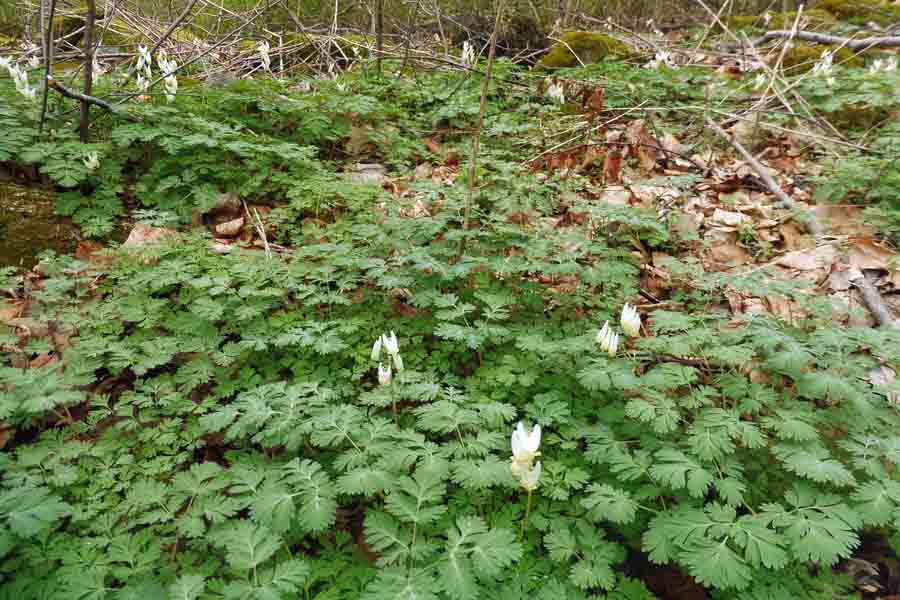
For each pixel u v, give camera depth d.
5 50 9.39
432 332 3.76
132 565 2.26
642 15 17.95
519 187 4.97
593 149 6.71
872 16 13.71
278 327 3.65
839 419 2.85
